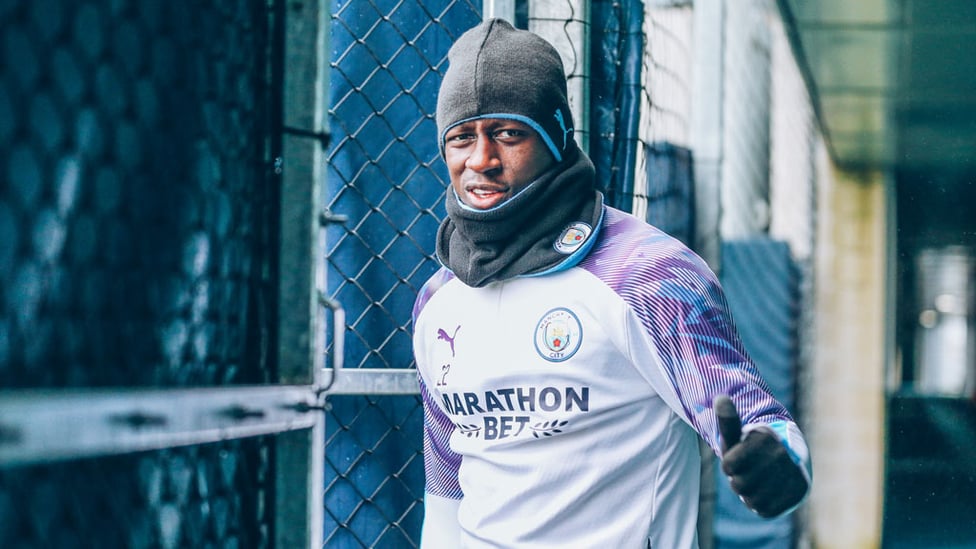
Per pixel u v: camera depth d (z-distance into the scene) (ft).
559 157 5.15
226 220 3.65
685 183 9.71
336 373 4.23
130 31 3.02
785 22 21.43
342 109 6.89
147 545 3.18
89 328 2.86
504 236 5.06
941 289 55.93
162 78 3.19
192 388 3.18
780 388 20.67
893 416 33.60
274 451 4.09
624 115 7.23
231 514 3.76
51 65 2.67
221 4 3.59
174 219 3.29
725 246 19.40
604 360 4.88
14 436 2.39
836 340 32.01
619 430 4.95
